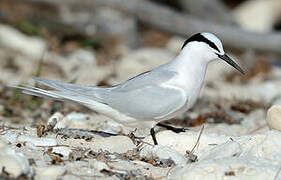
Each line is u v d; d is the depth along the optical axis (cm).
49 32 2453
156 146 969
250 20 2838
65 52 2342
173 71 1038
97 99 1040
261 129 1308
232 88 1941
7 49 2225
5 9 2597
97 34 2516
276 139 942
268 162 863
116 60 2272
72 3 2491
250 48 2370
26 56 2202
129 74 2048
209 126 1352
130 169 894
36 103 1567
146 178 859
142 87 1026
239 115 1523
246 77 2120
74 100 1041
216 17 2547
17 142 970
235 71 2162
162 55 2300
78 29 2503
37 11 2650
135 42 2491
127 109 1026
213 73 2130
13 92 1694
